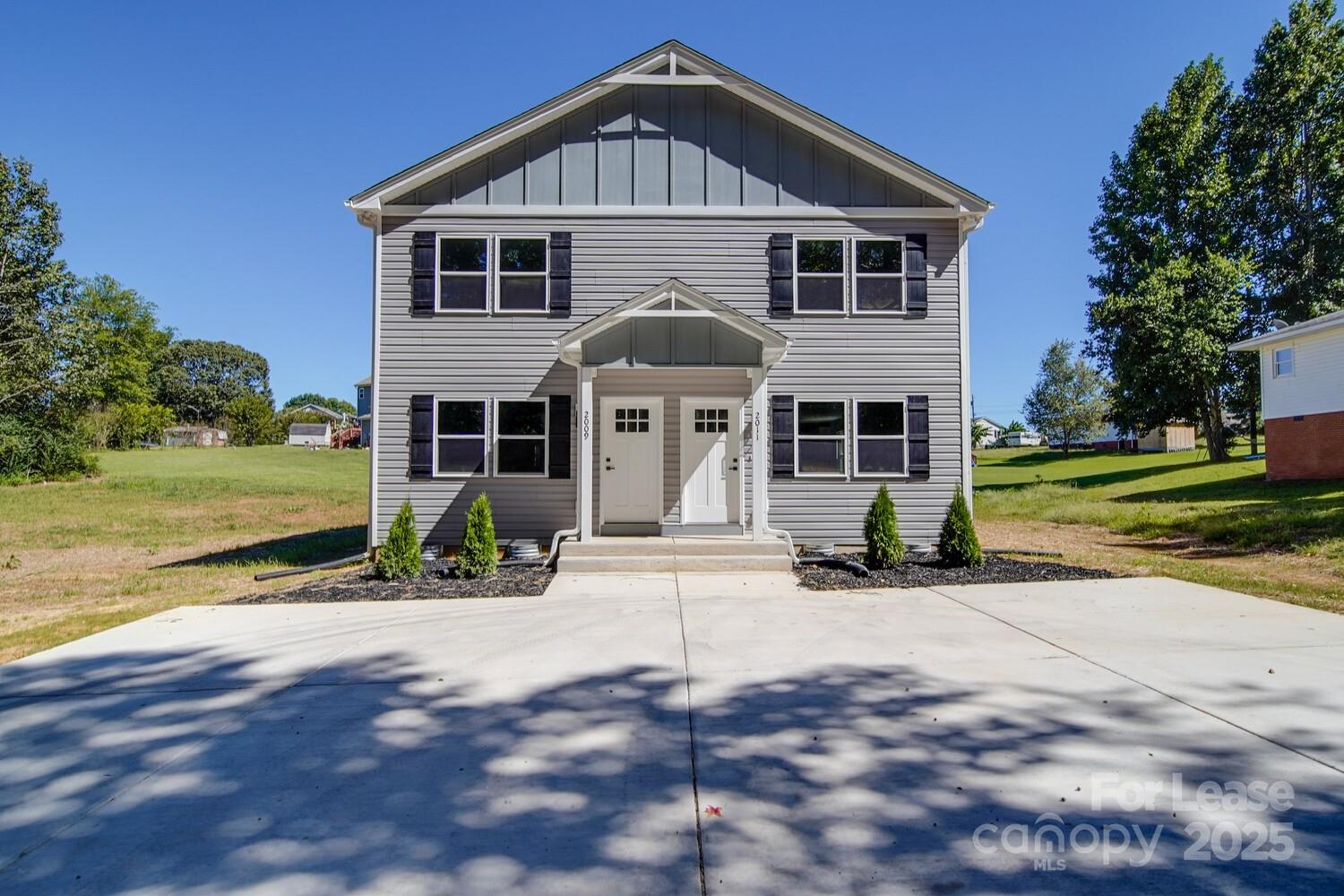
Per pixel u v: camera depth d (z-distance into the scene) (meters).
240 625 7.45
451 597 8.78
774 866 2.87
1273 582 8.87
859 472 12.10
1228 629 6.52
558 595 8.77
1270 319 29.45
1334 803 3.33
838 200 12.28
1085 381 48.75
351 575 10.51
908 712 4.55
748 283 12.19
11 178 28.23
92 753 4.16
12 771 3.92
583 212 12.15
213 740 4.33
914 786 3.55
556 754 4.02
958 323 12.26
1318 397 19.95
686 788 3.58
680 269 12.16
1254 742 3.99
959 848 2.98
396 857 2.99
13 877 2.91
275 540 15.94
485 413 11.97
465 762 3.95
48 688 5.39
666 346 10.69
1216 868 2.82
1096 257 33.78
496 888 2.75
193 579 10.84
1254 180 29.53
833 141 12.21
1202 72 30.44
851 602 8.10
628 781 3.67
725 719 4.51
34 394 28.16
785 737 4.20
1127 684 5.02
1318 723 4.24
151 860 3.01
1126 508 18.17
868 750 3.99
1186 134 30.42
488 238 12.09
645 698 4.95
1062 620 6.98
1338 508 13.69
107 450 43.09
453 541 11.88
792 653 6.02
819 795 3.47
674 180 12.22
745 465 12.21
